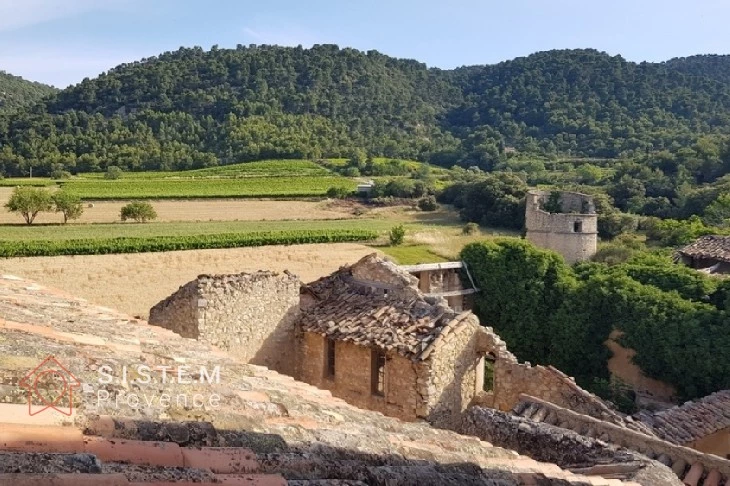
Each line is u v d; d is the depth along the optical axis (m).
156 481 3.22
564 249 47.09
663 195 73.62
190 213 77.81
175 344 7.45
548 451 9.87
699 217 59.25
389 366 16.14
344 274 20.80
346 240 58.62
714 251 38.44
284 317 17.88
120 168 116.50
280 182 101.81
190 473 3.44
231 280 16.19
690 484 9.92
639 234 57.38
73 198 69.06
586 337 27.53
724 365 23.05
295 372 18.30
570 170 100.19
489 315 32.22
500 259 31.94
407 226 70.50
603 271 30.92
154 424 4.19
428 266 32.66
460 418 16.75
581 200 50.41
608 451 9.40
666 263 32.12
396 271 19.55
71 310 8.07
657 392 25.62
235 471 3.78
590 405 15.50
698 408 18.70
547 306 30.16
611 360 27.16
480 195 75.31
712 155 80.62
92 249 48.50
